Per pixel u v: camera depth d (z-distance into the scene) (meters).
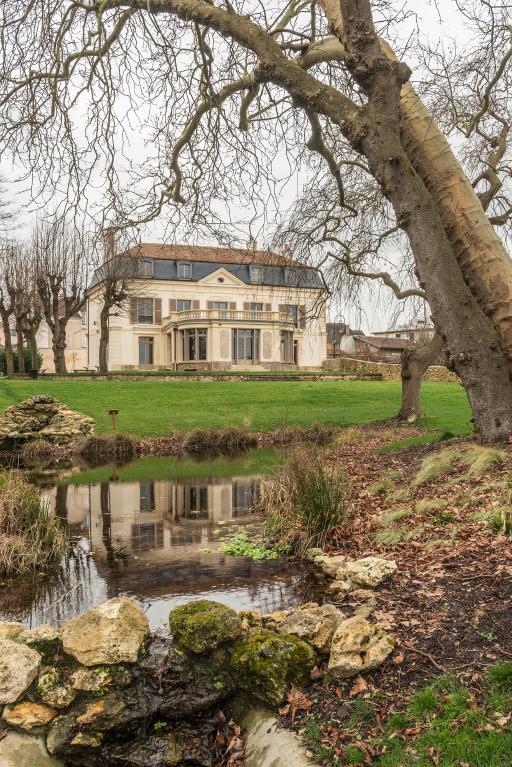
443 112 11.77
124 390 26.75
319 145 9.62
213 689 3.84
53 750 3.49
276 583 6.08
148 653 4.02
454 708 3.12
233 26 7.55
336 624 4.16
